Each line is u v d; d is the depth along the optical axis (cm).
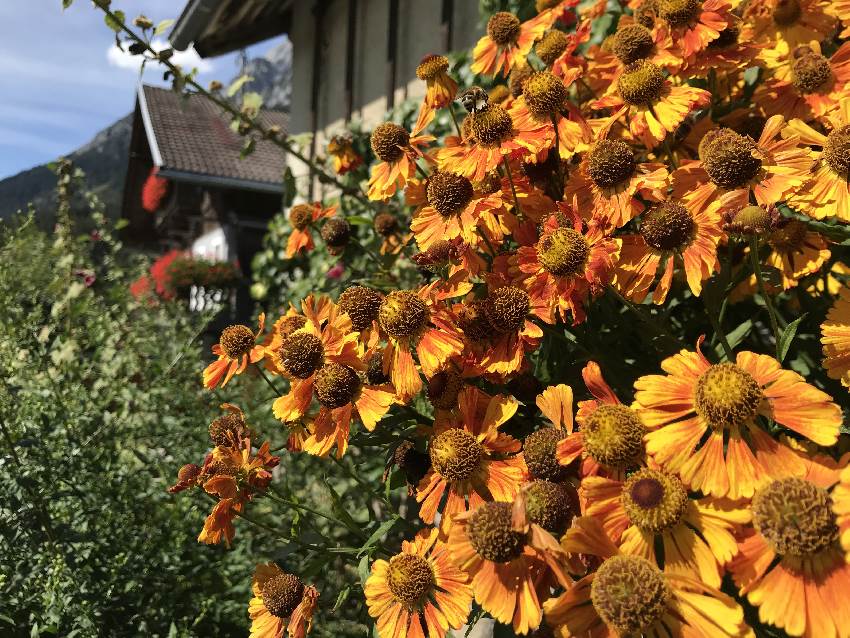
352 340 28
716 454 19
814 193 25
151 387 75
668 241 25
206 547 58
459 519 22
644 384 21
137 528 56
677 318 34
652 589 18
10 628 42
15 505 44
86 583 45
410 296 28
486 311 27
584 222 28
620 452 21
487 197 29
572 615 19
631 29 33
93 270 103
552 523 21
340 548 33
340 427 28
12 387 53
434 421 29
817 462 19
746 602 21
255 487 34
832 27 33
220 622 55
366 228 66
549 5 45
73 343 63
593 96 38
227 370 39
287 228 115
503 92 44
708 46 32
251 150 58
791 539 17
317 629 57
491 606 21
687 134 33
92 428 56
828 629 16
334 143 54
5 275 68
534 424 30
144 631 47
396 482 31
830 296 31
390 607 26
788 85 32
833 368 22
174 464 65
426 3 101
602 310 31
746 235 23
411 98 97
